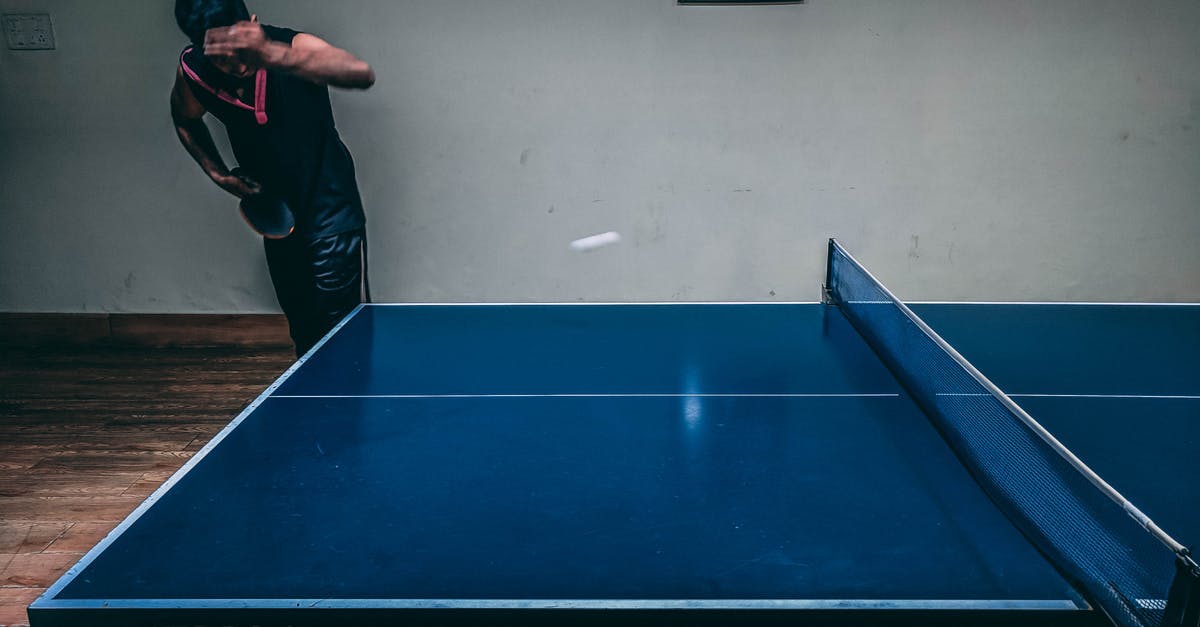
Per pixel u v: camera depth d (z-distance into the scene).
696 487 1.86
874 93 3.79
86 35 3.75
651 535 1.67
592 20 3.73
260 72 3.22
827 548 1.61
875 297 3.07
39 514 2.68
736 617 1.42
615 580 1.52
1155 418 2.29
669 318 3.17
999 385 2.56
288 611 1.43
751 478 1.90
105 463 3.00
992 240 3.97
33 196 3.94
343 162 3.54
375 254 4.04
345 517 1.74
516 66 3.79
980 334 3.10
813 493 1.83
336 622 1.43
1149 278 3.99
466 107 3.84
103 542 1.64
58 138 3.87
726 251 4.02
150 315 4.10
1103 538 1.61
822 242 3.99
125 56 3.77
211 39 3.13
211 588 1.49
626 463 1.98
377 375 2.58
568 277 4.07
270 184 3.46
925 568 1.54
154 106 3.83
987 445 2.05
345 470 1.95
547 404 2.34
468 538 1.66
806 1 3.69
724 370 2.60
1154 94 3.76
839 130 3.84
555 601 1.45
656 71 3.79
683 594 1.47
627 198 3.95
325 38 3.76
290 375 2.57
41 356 4.00
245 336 4.12
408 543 1.64
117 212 3.97
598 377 2.55
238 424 2.20
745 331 3.00
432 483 1.89
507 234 4.01
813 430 2.15
